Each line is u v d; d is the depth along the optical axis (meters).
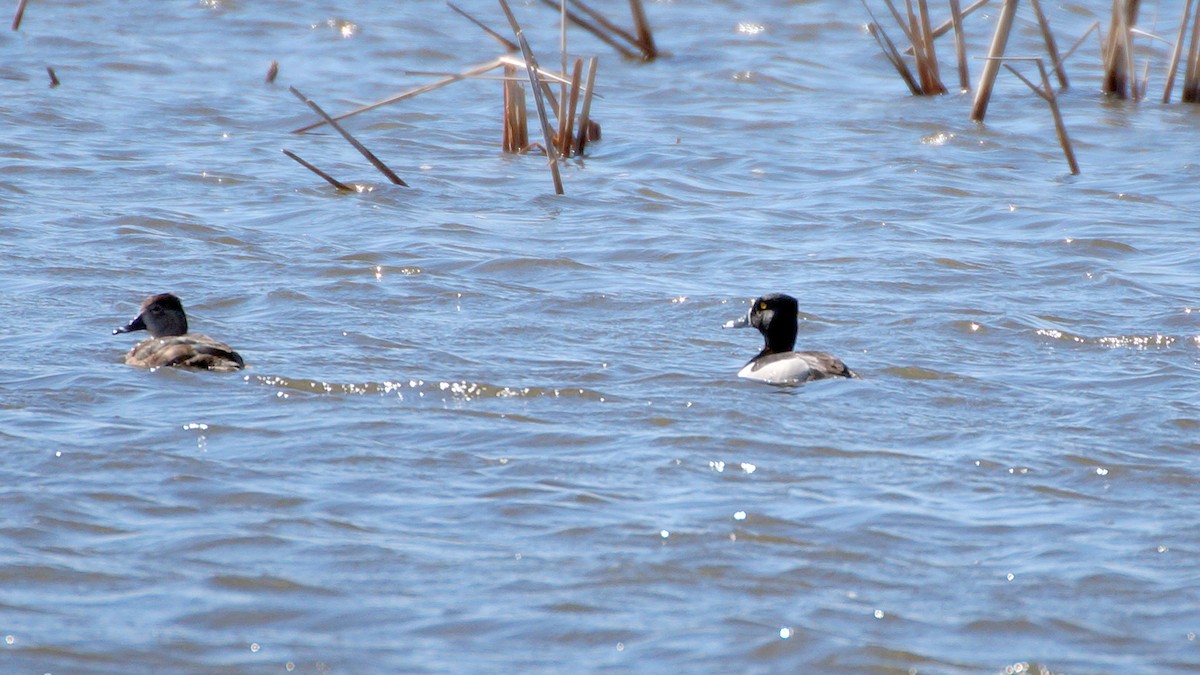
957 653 8.86
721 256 20.14
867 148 27.12
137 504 10.84
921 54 31.53
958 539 10.54
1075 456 12.35
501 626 9.09
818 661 8.73
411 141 27.05
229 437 12.41
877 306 17.72
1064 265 19.70
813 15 40.34
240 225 21.02
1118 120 29.25
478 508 10.95
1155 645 8.98
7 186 22.39
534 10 40.69
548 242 20.62
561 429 12.87
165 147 25.77
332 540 10.29
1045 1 40.97
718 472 11.86
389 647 8.82
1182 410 13.76
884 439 12.82
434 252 19.84
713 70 33.91
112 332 15.87
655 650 8.82
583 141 26.48
